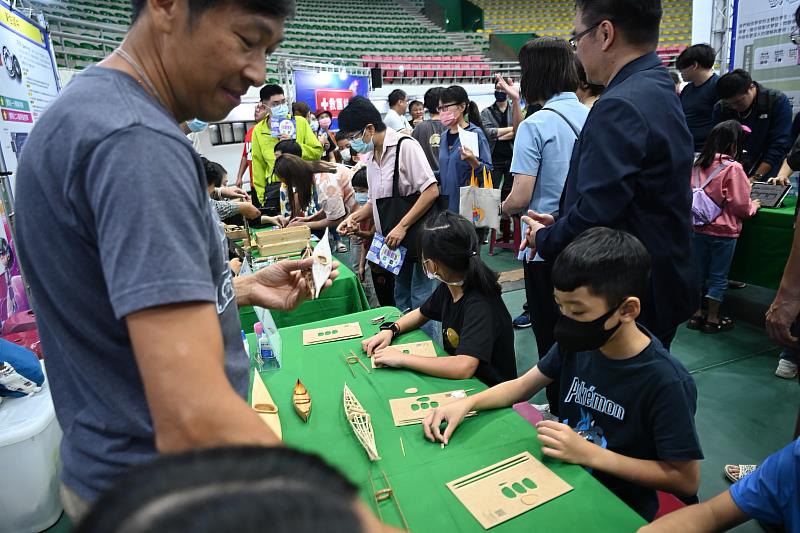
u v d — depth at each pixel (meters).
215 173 3.13
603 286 0.98
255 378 1.36
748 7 3.93
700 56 3.53
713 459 1.97
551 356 1.29
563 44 1.93
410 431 1.13
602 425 1.15
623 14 1.35
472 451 1.04
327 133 6.34
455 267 1.54
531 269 1.89
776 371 2.53
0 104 2.44
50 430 1.72
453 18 15.09
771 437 2.08
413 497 0.91
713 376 2.56
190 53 0.56
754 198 3.05
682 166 1.37
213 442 0.44
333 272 1.18
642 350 1.07
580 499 0.89
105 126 0.48
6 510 1.62
